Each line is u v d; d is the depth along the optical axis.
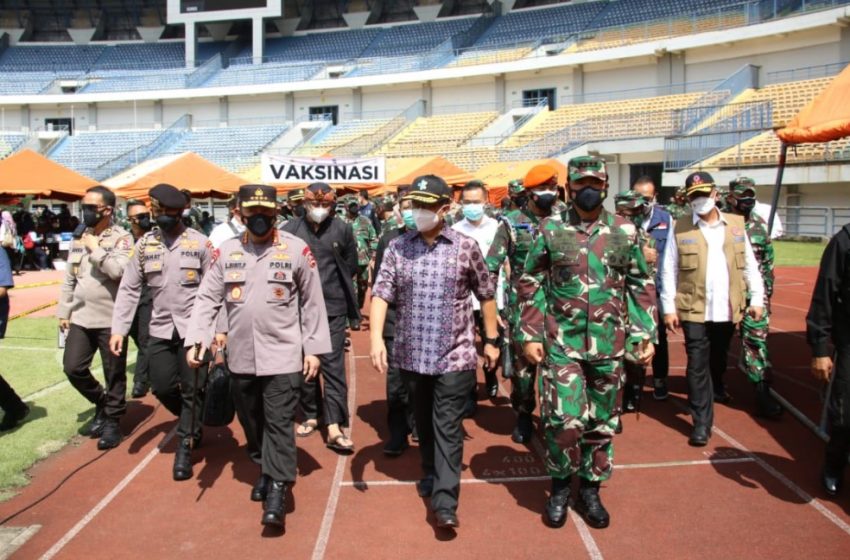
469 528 4.07
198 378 4.91
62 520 4.24
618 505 4.36
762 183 23.20
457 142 34.72
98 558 3.78
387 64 40.97
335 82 39.91
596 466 4.10
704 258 5.35
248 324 4.23
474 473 4.91
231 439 5.75
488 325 4.21
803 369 7.70
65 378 7.87
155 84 44.19
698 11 31.97
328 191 5.54
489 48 39.00
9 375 8.02
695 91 31.72
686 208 7.88
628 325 4.13
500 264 5.57
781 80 29.02
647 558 3.71
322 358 5.46
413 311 4.13
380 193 18.72
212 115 43.78
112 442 5.53
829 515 4.18
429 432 4.44
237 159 38.56
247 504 4.45
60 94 43.78
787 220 25.00
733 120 25.72
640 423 5.94
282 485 4.09
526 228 5.62
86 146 42.34
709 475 4.81
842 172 21.33
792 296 13.14
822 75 27.44
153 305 5.05
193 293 5.05
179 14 45.25
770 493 4.50
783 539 3.89
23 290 16.22
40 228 22.30
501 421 6.12
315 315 4.39
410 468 5.03
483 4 45.38
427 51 42.56
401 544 3.89
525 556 3.74
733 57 30.52
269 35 48.75
